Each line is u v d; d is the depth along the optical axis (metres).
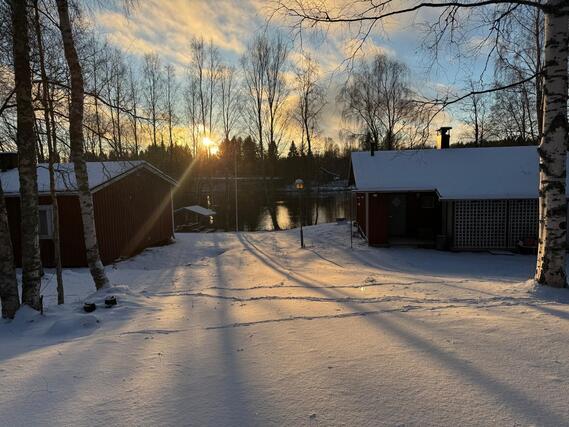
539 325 3.91
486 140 23.95
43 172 14.07
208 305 6.02
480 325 3.95
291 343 3.62
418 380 2.72
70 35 6.94
